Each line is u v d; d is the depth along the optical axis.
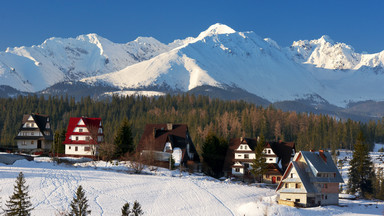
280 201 89.06
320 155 96.56
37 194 83.81
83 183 93.44
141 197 86.75
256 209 81.44
